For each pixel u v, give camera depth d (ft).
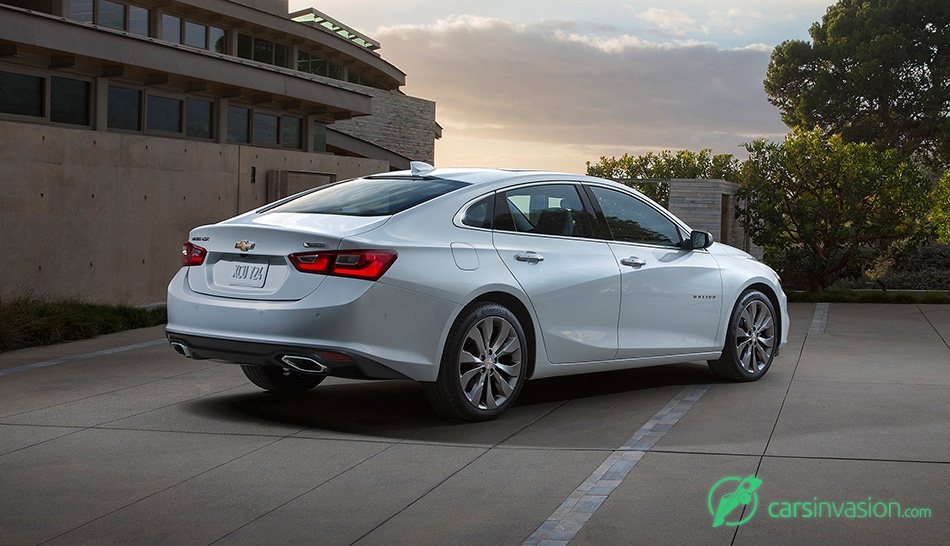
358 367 16.61
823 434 17.12
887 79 140.97
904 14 144.15
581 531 11.89
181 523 12.23
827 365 25.85
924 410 19.30
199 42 80.02
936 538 11.63
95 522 12.26
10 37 39.65
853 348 29.40
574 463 15.19
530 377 19.43
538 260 19.31
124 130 49.11
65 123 45.75
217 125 55.26
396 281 16.88
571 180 21.02
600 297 20.29
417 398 20.93
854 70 143.74
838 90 146.20
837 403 20.20
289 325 16.66
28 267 35.63
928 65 142.82
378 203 18.67
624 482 14.05
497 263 18.54
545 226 20.01
